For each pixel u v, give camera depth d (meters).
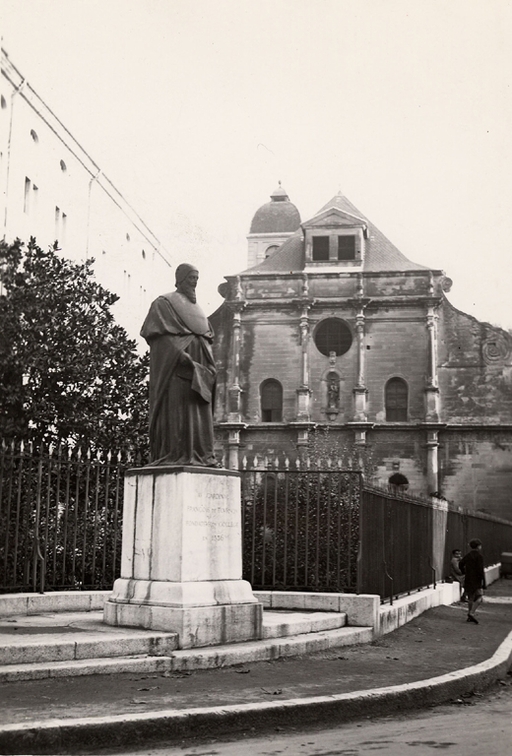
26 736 6.96
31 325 20.91
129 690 8.75
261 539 16.28
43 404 20.50
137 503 11.50
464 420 52.78
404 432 52.59
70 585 14.91
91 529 17.92
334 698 8.64
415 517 19.56
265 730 8.06
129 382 22.08
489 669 11.12
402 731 8.18
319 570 15.91
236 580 11.52
